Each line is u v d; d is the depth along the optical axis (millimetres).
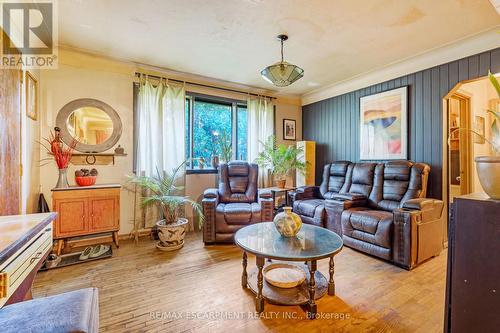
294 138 5195
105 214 2990
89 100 3248
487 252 985
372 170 3535
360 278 2270
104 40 2838
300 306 1840
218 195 3635
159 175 3590
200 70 3773
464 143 3729
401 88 3471
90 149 3252
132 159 3535
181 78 3936
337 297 1956
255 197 3783
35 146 2809
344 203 3170
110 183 3375
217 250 3012
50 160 3018
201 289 2082
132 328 1596
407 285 2143
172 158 3748
